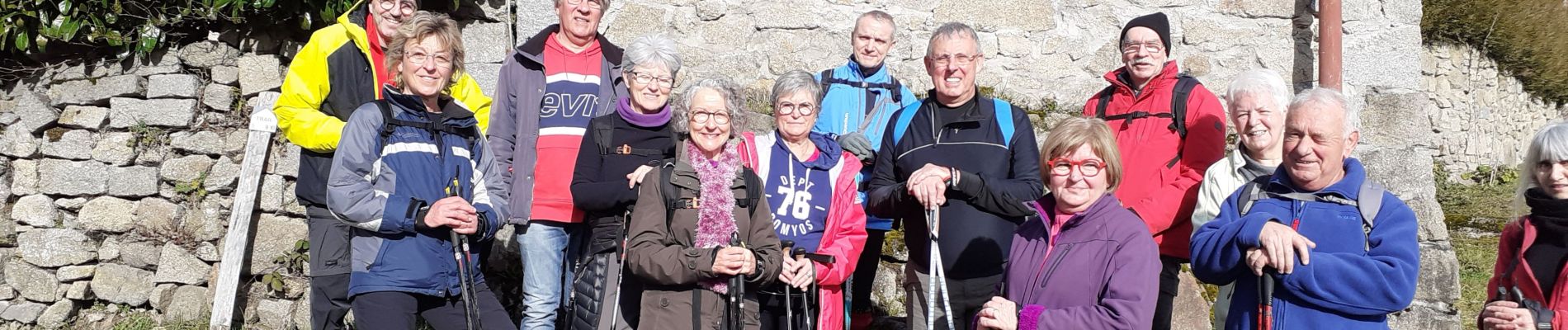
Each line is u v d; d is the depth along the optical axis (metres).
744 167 3.26
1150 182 3.74
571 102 3.95
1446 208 8.42
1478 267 6.17
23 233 5.30
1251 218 2.62
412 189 3.15
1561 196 2.75
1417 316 4.56
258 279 5.12
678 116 3.31
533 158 3.92
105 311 5.26
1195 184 3.62
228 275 4.94
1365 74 5.33
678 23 5.55
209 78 5.33
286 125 3.74
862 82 4.27
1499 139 11.72
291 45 5.28
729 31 5.55
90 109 5.32
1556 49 12.02
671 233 3.11
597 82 4.03
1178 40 5.48
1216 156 3.63
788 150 3.43
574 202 3.60
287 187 5.16
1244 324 2.71
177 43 5.34
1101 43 5.53
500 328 3.33
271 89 5.25
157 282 5.23
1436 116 10.80
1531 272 2.76
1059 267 2.63
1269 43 5.43
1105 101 4.06
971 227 3.36
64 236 5.28
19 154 5.33
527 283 3.96
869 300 4.20
